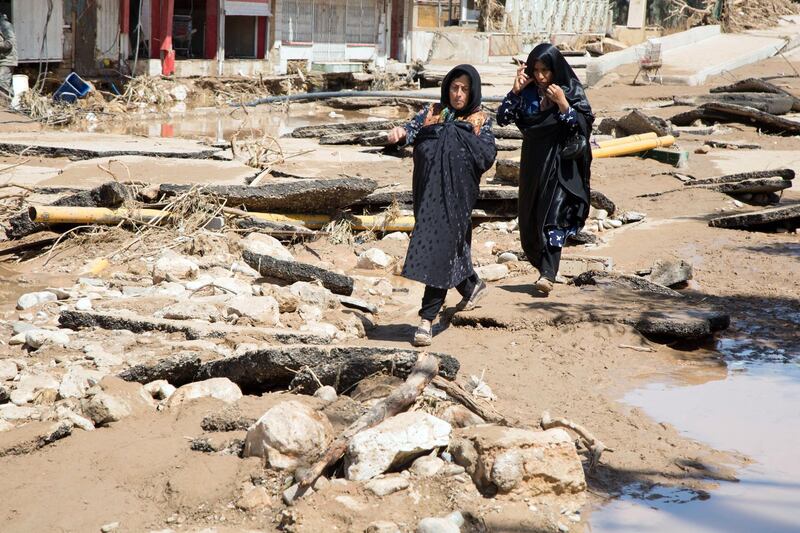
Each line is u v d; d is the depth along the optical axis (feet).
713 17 139.54
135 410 18.08
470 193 23.07
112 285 28.58
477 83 23.16
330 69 114.21
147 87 90.53
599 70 106.63
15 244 32.99
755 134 69.15
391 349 19.04
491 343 23.84
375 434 15.47
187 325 22.66
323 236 35.53
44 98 76.43
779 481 16.63
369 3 121.60
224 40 105.91
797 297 29.25
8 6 81.51
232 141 50.06
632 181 49.06
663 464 17.16
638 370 22.45
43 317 24.79
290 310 25.58
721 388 21.45
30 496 14.82
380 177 46.01
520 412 19.17
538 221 26.68
